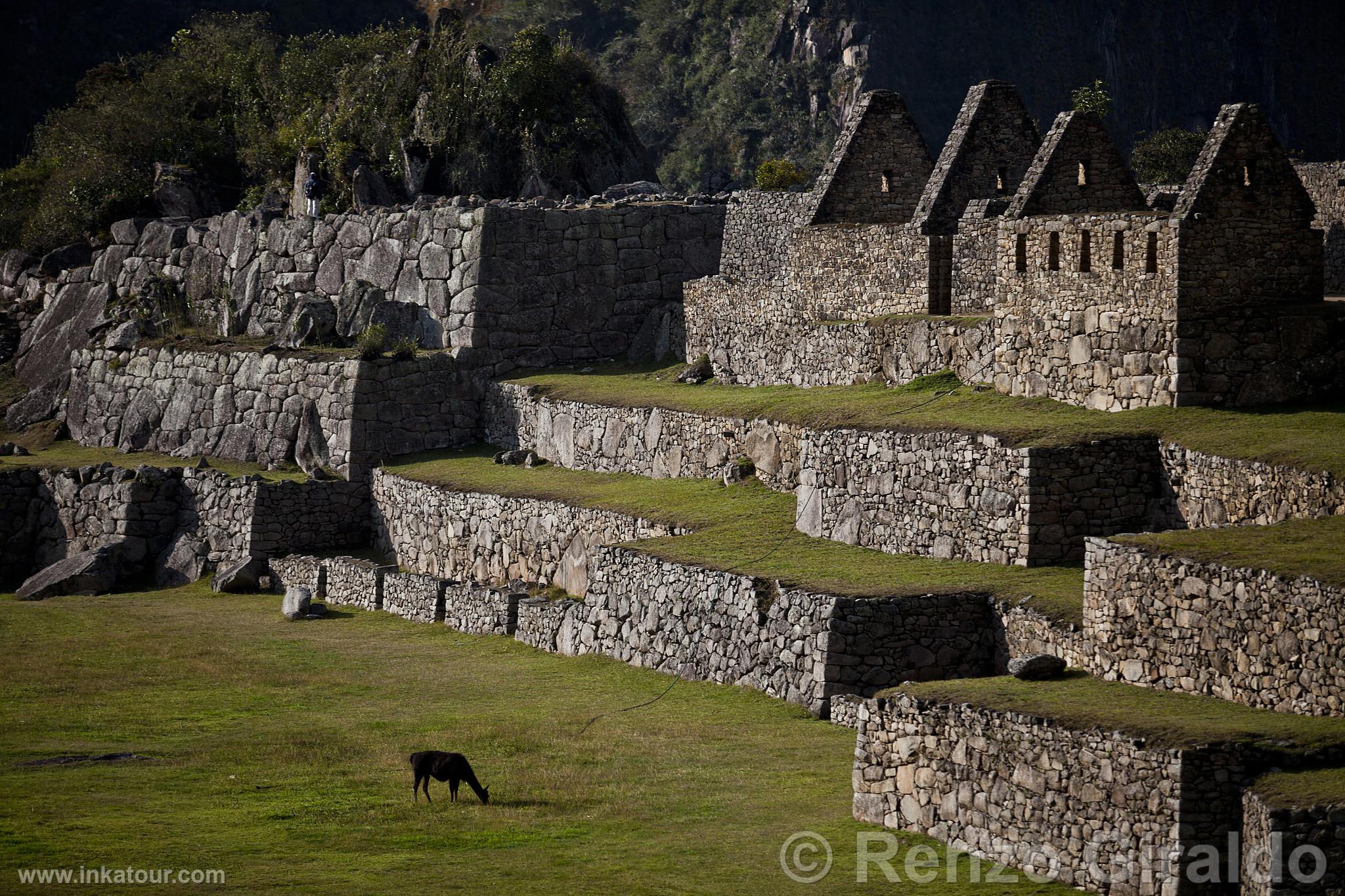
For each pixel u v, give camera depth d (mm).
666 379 89062
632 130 125188
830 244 78000
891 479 58531
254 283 114062
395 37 137875
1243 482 48344
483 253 98750
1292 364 53688
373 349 95500
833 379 73125
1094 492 52969
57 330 127750
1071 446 52875
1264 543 41219
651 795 42844
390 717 54000
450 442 97188
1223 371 54062
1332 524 42688
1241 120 54125
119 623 76625
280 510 91125
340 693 58625
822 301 78938
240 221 116625
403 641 70000
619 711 52906
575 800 42594
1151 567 41219
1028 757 36688
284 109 137000
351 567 81188
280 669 63688
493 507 79812
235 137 140625
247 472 99312
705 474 73438
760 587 54031
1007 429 55156
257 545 90250
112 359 114938
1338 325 53375
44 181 151000
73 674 62688
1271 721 35844
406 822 41156
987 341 63031
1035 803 36469
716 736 48469
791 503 66500
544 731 50344
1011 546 53438
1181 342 53812
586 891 35625
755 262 95562
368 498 93688
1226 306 54156
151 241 124312
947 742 38562
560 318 100750
